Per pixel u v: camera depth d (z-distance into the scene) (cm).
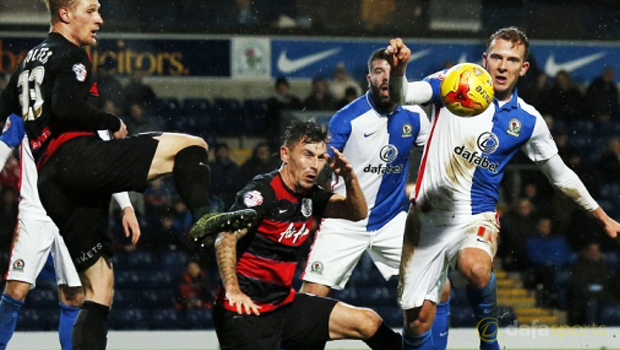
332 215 1065
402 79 1043
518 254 2417
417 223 1188
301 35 2830
